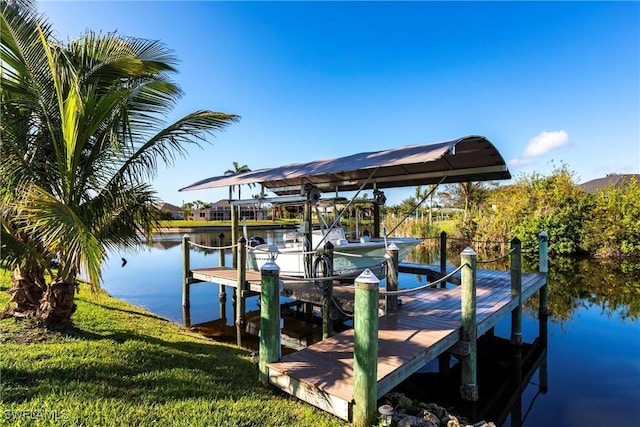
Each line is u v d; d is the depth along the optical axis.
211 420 2.87
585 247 17.09
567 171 18.58
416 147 5.67
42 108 4.05
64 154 4.08
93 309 6.83
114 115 4.23
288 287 7.33
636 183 17.33
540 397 4.99
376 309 2.91
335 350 4.09
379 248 8.40
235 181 7.93
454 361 6.13
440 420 3.32
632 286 11.81
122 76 4.69
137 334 5.34
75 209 4.13
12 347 4.05
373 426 2.83
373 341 2.89
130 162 4.43
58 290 4.68
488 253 19.23
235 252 9.40
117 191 4.27
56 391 3.13
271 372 3.63
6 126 3.83
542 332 7.68
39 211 3.33
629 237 16.33
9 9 3.93
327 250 6.22
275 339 3.74
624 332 7.59
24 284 4.91
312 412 3.12
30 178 3.89
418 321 4.97
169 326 6.81
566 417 4.45
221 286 8.94
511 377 5.67
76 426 2.61
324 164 6.80
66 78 4.01
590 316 8.73
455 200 29.75
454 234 22.36
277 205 8.18
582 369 5.86
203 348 5.19
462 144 5.64
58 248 3.95
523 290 7.03
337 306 6.13
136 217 4.52
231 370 4.21
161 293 11.11
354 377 2.94
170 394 3.32
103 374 3.60
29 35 3.99
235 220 9.41
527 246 18.08
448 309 5.68
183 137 4.58
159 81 4.57
